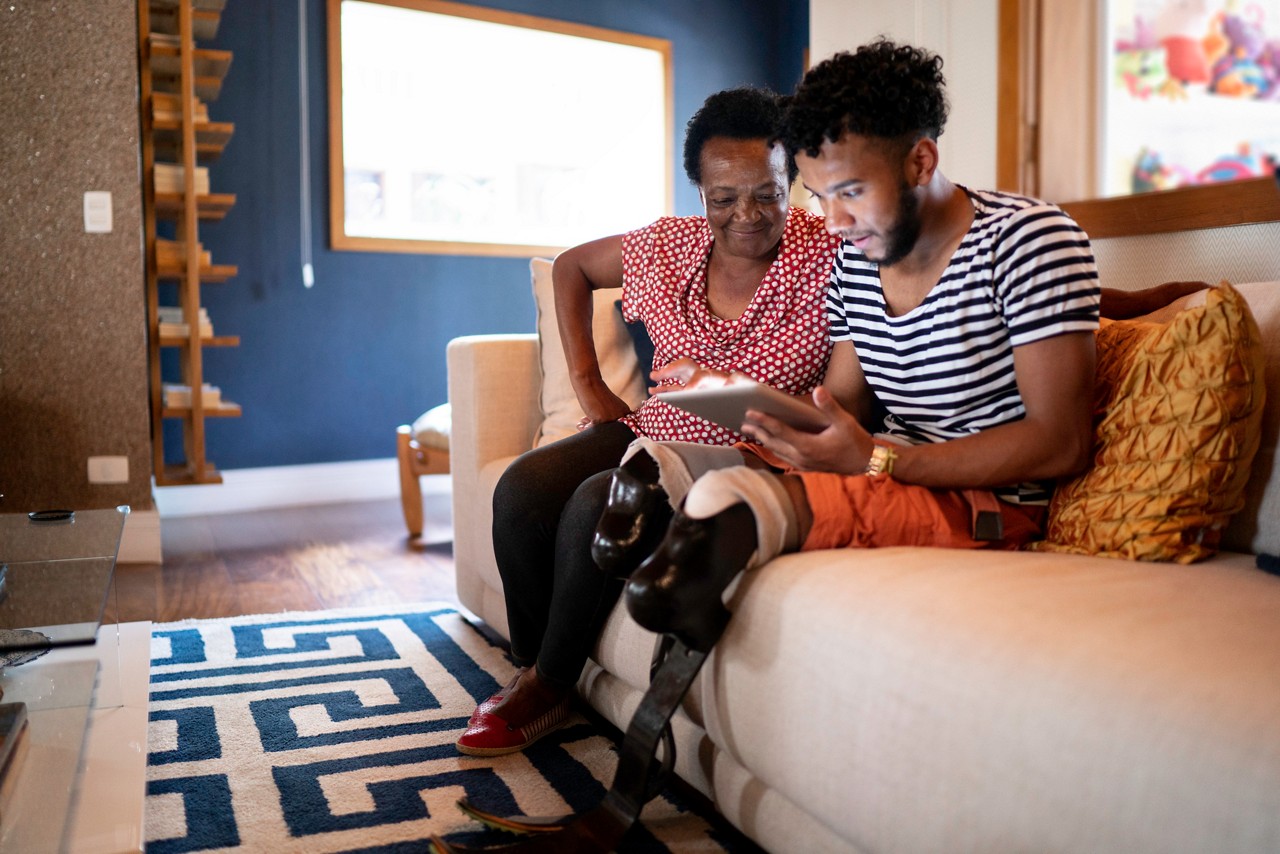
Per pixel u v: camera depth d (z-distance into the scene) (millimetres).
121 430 3068
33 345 2963
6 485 2969
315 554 3283
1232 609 895
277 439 4359
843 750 962
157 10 3535
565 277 1817
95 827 1120
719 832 1273
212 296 4195
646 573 1073
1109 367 1237
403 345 4574
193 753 1526
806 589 1039
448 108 4621
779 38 5348
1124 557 1118
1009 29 2975
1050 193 3105
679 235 1645
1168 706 716
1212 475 1099
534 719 1523
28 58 2895
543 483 1554
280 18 4234
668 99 5066
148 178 3461
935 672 870
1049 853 764
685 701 1244
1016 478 1144
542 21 4746
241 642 2160
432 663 1991
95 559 1549
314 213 4367
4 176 2898
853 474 1181
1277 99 4891
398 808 1328
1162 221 1896
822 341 1504
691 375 1452
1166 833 687
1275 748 651
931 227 1185
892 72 1095
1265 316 1259
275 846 1227
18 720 1193
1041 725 778
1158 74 4738
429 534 3654
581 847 1138
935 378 1234
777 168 1438
